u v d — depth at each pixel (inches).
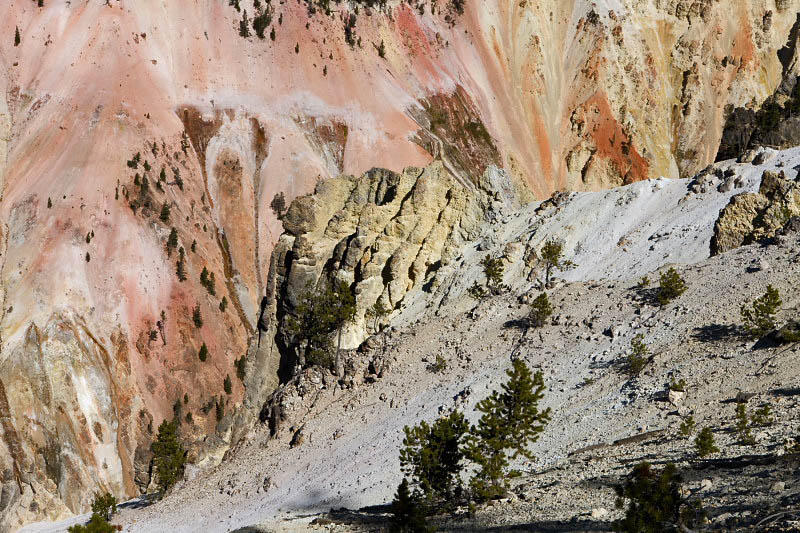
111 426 6161.4
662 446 2041.1
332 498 2908.5
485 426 2047.2
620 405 2556.6
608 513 1530.5
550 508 1716.3
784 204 3353.8
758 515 1295.5
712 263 3267.7
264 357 4596.5
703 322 2837.1
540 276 3878.0
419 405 3307.1
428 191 4387.3
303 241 4547.2
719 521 1314.0
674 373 2588.6
